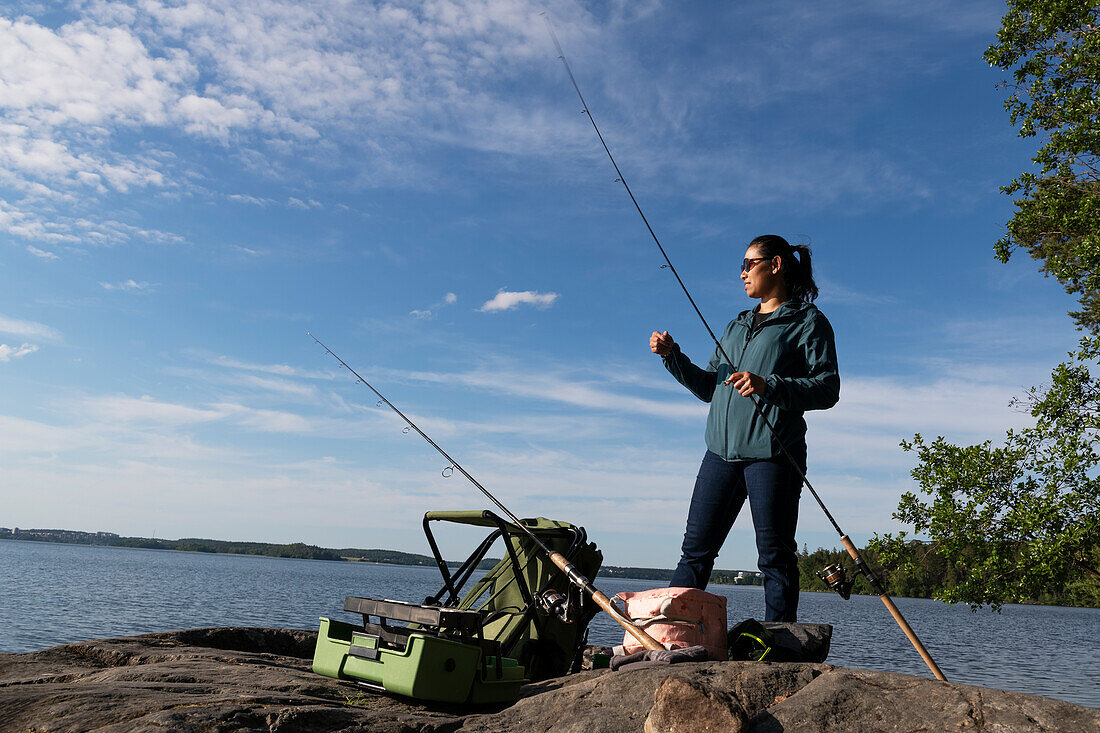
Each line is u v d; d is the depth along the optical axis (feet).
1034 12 40.96
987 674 74.33
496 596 14.15
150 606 132.57
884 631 148.77
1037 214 42.11
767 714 7.89
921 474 39.01
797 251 13.52
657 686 8.58
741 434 12.21
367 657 10.44
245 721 7.98
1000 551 36.58
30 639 77.25
